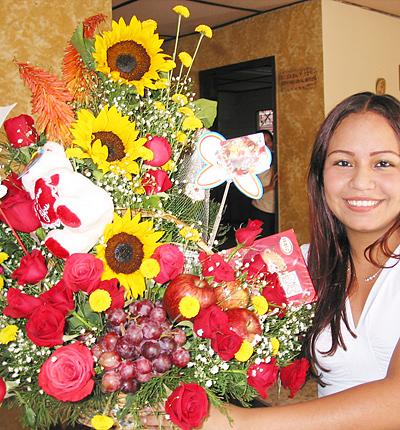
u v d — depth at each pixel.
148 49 1.04
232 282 0.95
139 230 0.91
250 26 5.76
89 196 0.86
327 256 1.21
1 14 2.24
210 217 1.25
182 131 1.15
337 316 1.15
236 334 0.84
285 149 5.50
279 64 5.51
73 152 0.91
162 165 1.03
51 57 2.36
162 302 0.92
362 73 5.62
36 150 1.00
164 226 1.08
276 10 5.48
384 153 1.02
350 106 1.09
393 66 6.09
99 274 0.84
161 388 0.83
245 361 0.91
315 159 1.19
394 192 1.03
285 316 1.06
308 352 1.20
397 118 1.03
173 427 0.88
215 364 0.88
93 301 0.80
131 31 1.02
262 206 5.70
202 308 0.86
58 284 0.85
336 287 1.17
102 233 0.89
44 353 0.84
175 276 0.91
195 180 1.09
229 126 12.14
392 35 6.03
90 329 0.88
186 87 1.16
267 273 1.02
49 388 0.76
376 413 0.89
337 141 1.08
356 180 1.04
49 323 0.79
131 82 1.01
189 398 0.79
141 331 0.81
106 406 0.82
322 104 5.16
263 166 1.08
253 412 0.94
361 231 1.08
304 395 2.54
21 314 0.82
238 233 1.06
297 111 5.38
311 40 5.21
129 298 0.93
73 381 0.76
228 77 10.09
